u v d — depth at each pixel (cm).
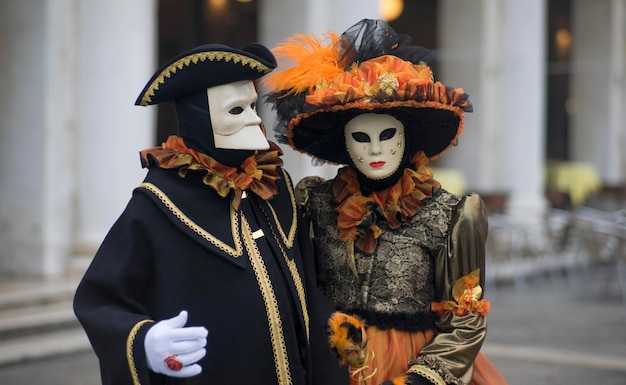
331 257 468
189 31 2100
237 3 2152
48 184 1426
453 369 441
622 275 1942
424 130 481
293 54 473
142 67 1453
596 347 1252
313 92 467
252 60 413
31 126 1430
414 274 457
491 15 2200
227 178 424
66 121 1449
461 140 2219
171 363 371
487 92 2206
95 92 1449
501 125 2220
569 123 3020
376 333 455
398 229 462
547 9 2953
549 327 1395
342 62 473
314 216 476
